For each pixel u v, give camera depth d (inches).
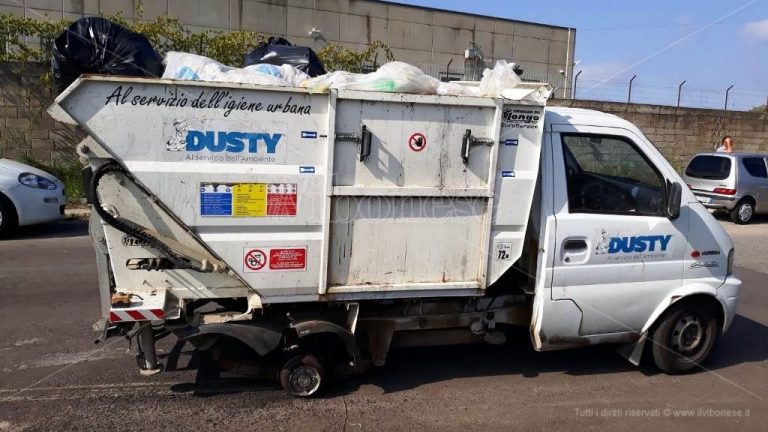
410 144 147.6
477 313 173.5
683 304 183.8
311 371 161.2
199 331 147.3
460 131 150.5
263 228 143.3
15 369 176.6
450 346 207.2
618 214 173.5
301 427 147.7
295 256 146.3
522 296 175.9
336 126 141.9
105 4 612.4
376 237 150.7
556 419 157.2
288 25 684.7
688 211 180.2
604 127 173.3
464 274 158.9
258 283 145.6
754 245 438.0
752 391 178.9
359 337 167.9
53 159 496.4
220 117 136.1
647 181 177.8
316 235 146.6
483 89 167.3
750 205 544.1
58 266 297.9
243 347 164.2
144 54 148.0
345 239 148.9
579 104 700.0
